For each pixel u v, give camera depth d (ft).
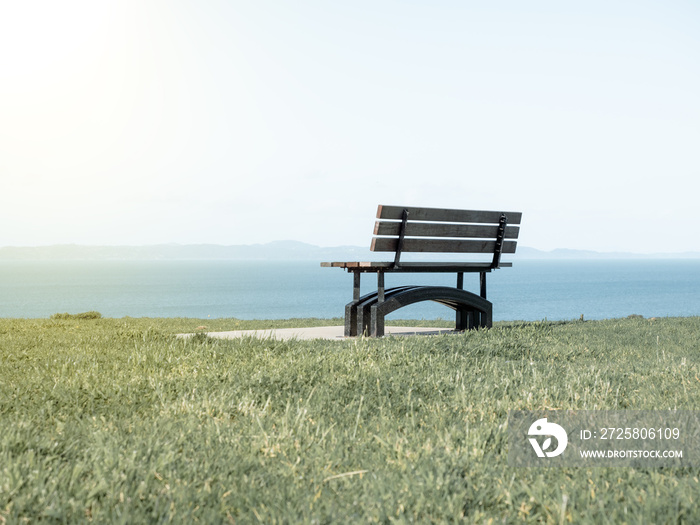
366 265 30.27
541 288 431.43
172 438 11.76
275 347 24.88
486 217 34.12
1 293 447.42
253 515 8.39
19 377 18.90
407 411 14.32
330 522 8.03
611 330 33.19
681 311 182.29
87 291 469.98
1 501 8.44
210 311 220.02
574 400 14.93
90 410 14.43
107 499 8.59
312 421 12.96
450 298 33.17
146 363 20.86
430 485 9.05
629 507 8.43
